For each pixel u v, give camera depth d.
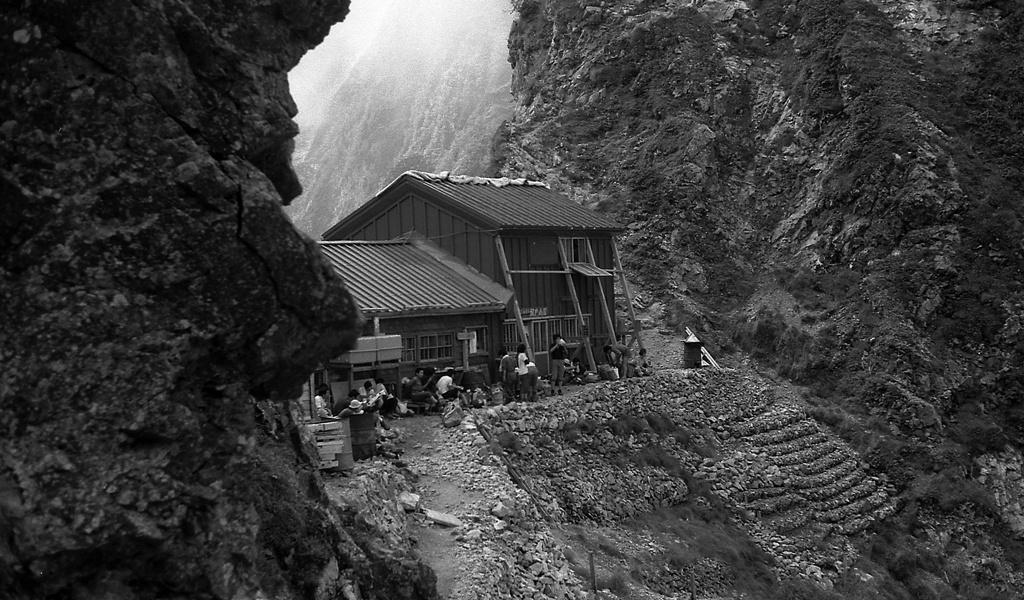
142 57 8.27
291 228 8.83
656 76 53.50
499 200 31.34
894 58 50.62
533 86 58.75
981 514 33.97
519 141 52.62
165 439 8.09
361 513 14.97
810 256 44.88
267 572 10.65
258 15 9.25
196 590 8.35
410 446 21.25
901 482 34.81
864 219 44.09
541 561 17.89
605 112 53.59
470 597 15.05
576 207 33.78
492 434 22.67
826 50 51.34
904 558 30.48
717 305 44.06
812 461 33.81
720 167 49.12
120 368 7.93
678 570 23.02
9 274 7.87
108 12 8.14
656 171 48.41
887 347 39.28
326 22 10.05
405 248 29.42
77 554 7.66
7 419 7.68
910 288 41.25
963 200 43.25
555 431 25.08
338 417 19.23
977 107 48.94
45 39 8.00
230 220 8.48
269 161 9.45
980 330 40.12
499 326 27.78
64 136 7.97
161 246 8.17
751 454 32.19
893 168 44.16
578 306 30.72
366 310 23.64
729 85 52.59
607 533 23.36
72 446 7.72
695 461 29.80
